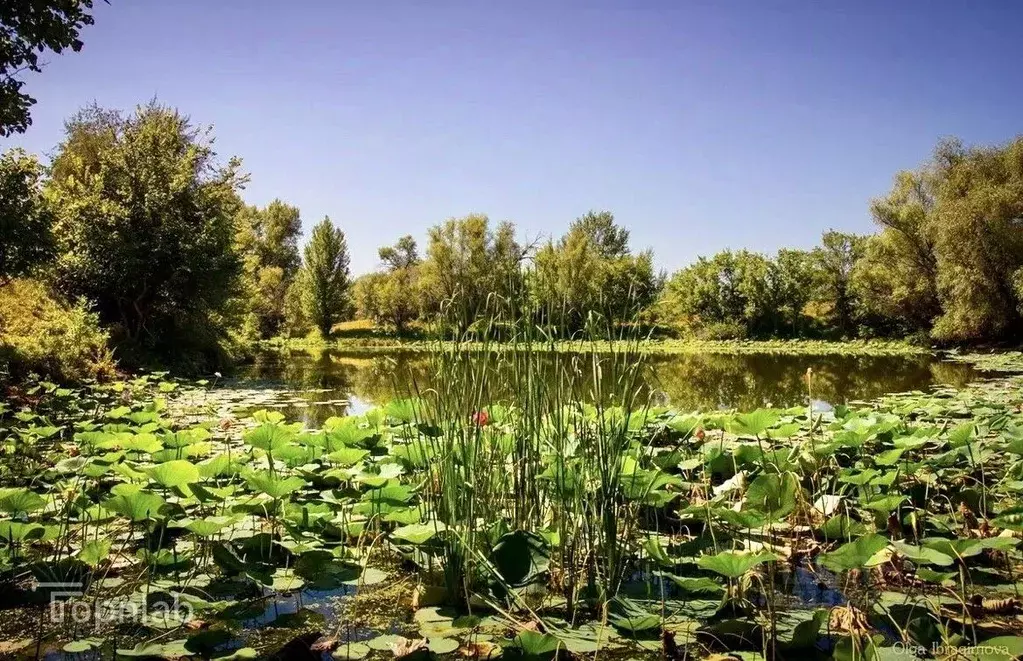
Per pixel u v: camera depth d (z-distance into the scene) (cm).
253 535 254
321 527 269
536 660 165
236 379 1220
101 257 1235
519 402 273
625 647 182
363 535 274
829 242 2883
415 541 217
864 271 2469
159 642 182
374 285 3566
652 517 303
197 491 253
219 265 1378
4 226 741
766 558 171
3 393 675
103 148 1703
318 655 178
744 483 294
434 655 177
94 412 651
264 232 4278
